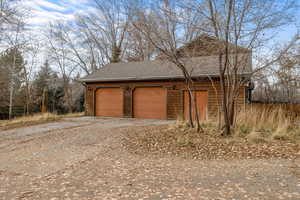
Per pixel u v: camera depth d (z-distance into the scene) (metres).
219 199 2.98
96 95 15.55
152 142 6.66
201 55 7.73
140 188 3.46
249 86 11.65
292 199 2.91
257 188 3.29
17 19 14.84
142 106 14.18
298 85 13.26
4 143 7.23
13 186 3.67
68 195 3.27
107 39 25.75
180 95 13.10
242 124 8.03
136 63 16.81
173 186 3.50
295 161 4.56
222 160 4.88
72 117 14.77
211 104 12.20
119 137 7.52
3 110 21.69
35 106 25.73
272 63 6.93
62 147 6.50
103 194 3.27
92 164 4.83
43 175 4.19
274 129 7.70
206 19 6.61
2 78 19.30
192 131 7.78
